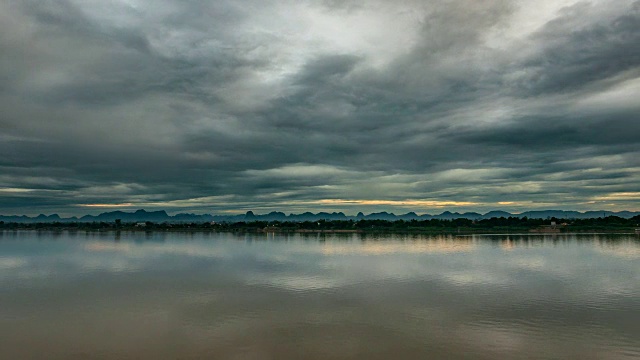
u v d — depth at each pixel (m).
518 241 152.88
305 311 44.62
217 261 93.12
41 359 31.38
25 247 137.00
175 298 51.72
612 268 77.00
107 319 41.97
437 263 85.75
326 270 76.25
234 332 37.31
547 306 46.31
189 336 36.28
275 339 35.28
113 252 117.38
